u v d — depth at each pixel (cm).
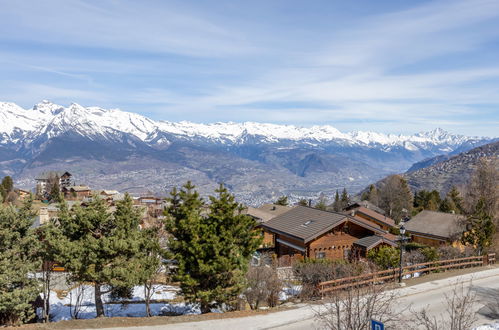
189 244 1867
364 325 1171
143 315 2220
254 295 2059
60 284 2827
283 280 2300
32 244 1895
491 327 1659
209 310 1998
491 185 5062
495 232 3906
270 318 1792
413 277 2636
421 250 3173
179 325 1703
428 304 1900
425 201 8969
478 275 2680
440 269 2862
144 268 1872
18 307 1678
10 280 1714
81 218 1862
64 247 1745
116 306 2444
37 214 1995
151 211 5038
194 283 1823
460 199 7788
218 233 1909
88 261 1803
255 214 5522
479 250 3350
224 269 1820
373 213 5797
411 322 1730
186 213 1897
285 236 3722
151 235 2041
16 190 10806
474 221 3506
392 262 2733
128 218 1928
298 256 3438
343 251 3494
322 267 2317
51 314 2253
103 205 1955
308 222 3641
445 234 4650
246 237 1989
